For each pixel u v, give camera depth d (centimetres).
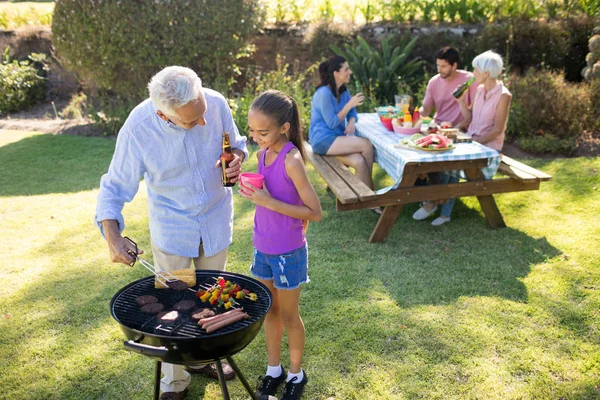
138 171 245
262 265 265
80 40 798
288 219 251
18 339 331
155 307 222
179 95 208
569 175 586
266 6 922
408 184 449
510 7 938
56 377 297
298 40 994
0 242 469
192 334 205
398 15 970
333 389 283
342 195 439
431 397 274
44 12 1236
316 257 433
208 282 246
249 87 958
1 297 380
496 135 494
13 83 998
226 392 220
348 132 536
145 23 793
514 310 347
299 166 241
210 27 817
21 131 866
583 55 883
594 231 455
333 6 1066
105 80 834
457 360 301
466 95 540
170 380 270
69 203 558
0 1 1773
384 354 309
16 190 598
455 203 544
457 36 909
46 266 426
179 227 257
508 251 430
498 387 279
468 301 359
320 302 365
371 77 834
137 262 433
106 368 305
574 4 924
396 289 379
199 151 247
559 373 288
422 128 517
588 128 722
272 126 234
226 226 271
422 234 473
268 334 278
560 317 337
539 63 870
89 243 468
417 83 857
